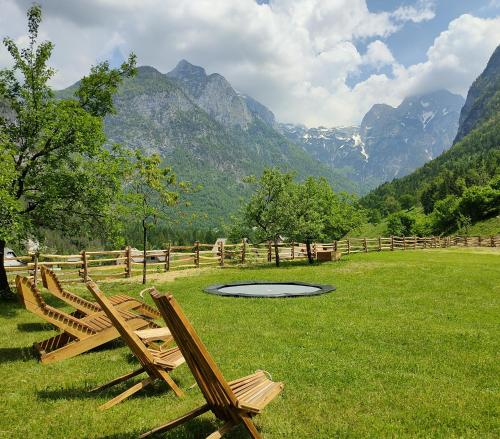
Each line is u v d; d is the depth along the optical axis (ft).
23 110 46.80
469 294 44.52
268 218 82.23
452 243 175.94
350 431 14.49
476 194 298.56
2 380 19.86
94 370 21.42
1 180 37.50
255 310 37.04
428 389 18.49
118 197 48.57
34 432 14.39
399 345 25.81
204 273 72.08
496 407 16.51
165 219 61.67
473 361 22.62
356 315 34.53
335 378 19.86
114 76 54.29
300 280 58.44
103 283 58.95
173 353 19.20
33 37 47.91
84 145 45.91
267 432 14.44
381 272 64.59
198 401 16.98
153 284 57.47
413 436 14.21
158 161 58.59
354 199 135.33
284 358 23.06
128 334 16.55
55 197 44.16
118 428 14.73
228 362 22.26
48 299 46.01
